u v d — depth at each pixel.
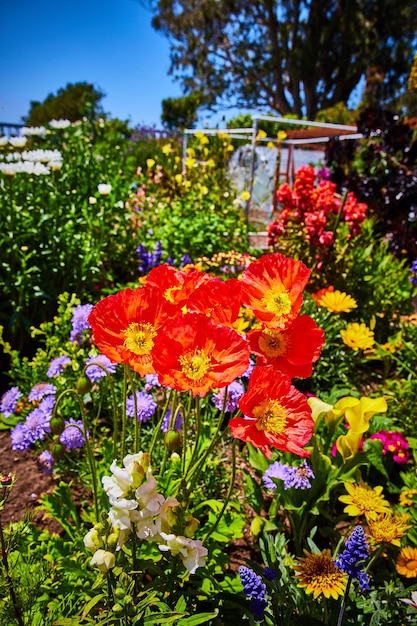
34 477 2.44
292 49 29.41
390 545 1.89
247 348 1.21
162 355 1.20
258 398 1.26
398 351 3.62
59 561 1.59
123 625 1.18
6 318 3.45
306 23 28.81
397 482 2.53
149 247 4.78
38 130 7.36
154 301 1.32
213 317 1.33
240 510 2.06
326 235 4.07
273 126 14.07
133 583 1.20
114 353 1.26
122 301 1.30
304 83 30.23
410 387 3.05
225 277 4.34
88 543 1.24
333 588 1.39
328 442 2.24
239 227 5.75
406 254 5.43
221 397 2.30
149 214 5.75
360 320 4.15
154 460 2.18
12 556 1.56
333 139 5.91
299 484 2.00
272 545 1.66
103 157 7.69
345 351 3.60
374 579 1.86
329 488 2.07
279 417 1.25
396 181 5.36
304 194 4.35
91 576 1.58
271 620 1.45
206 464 2.15
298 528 2.12
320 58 29.11
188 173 8.31
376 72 28.16
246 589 1.28
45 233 3.73
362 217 4.33
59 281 3.84
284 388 1.26
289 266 1.34
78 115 21.83
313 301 3.61
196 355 1.22
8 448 2.67
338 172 5.85
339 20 28.09
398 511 2.15
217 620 1.55
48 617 1.42
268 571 1.43
